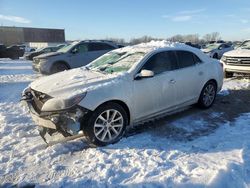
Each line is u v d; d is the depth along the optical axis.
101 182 3.29
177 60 5.41
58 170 3.60
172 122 5.35
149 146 4.26
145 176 3.36
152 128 5.04
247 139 4.39
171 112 5.55
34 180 3.39
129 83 4.51
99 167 3.63
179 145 4.29
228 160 3.62
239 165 3.46
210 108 6.29
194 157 3.84
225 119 5.52
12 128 5.14
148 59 4.90
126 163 3.72
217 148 4.10
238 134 4.65
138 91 4.61
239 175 3.25
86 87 4.20
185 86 5.48
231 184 3.11
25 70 15.95
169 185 3.16
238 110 6.14
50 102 3.96
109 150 4.14
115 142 4.40
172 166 3.60
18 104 7.04
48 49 22.94
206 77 5.98
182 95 5.46
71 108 3.88
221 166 3.48
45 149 4.20
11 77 12.62
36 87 4.44
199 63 5.91
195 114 5.84
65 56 11.57
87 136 4.18
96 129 4.20
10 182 3.37
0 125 5.30
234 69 9.48
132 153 4.01
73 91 4.10
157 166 3.59
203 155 3.89
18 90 9.16
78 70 5.27
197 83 5.78
